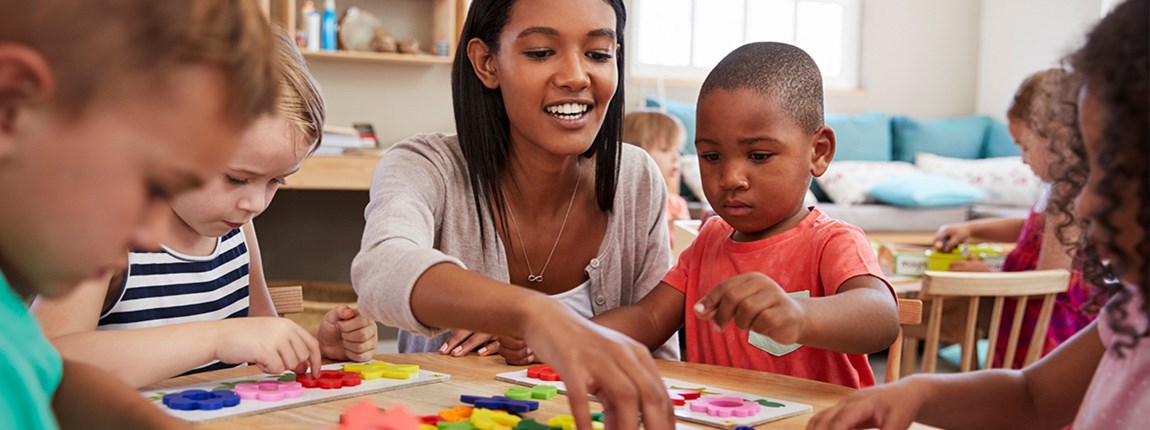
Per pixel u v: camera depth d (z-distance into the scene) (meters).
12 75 0.43
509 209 1.37
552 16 1.20
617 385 0.69
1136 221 0.64
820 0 5.20
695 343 1.32
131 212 0.48
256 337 0.99
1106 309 0.80
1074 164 0.86
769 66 1.23
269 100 0.53
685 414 0.87
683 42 4.92
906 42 5.36
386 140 3.85
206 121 0.48
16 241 0.48
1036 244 2.14
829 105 5.20
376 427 0.65
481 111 1.31
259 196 1.17
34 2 0.44
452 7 3.69
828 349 1.04
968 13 5.48
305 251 3.80
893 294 1.15
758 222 1.26
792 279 1.24
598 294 1.41
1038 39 5.08
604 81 1.24
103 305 1.19
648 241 1.46
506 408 0.89
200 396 0.89
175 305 1.27
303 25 3.57
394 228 1.10
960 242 2.53
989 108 5.44
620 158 1.38
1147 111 0.62
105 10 0.45
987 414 0.89
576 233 1.40
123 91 0.45
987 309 2.18
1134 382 0.75
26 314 0.53
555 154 1.28
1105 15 0.68
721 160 1.25
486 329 0.83
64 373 0.67
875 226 4.37
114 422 0.64
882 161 5.00
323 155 3.30
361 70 3.80
